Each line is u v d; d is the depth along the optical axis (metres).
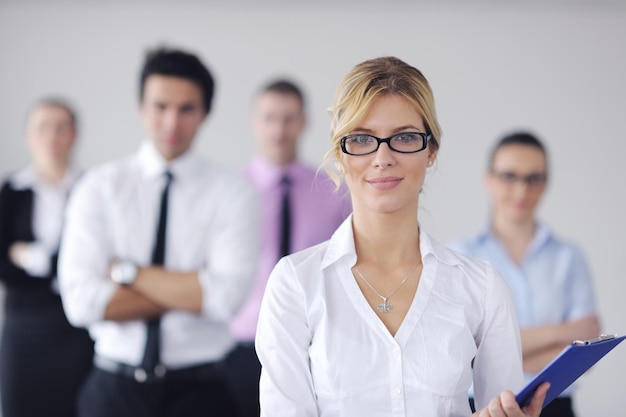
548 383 2.08
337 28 7.29
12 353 5.55
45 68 7.21
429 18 7.30
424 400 2.18
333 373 2.19
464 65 7.33
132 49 7.24
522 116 7.34
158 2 7.22
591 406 6.86
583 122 7.36
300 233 5.67
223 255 4.03
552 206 7.33
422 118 2.22
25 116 7.19
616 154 7.34
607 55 7.33
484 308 2.26
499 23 7.33
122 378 3.88
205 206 4.07
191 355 3.92
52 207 5.72
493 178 4.52
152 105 4.03
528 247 4.47
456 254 2.32
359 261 2.30
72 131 5.88
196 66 4.07
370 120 2.18
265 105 5.78
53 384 5.58
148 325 3.89
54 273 5.59
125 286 3.90
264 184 5.76
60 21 7.20
